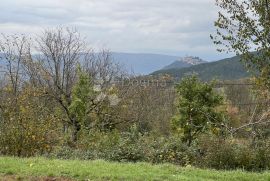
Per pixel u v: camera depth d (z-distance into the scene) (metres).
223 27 10.86
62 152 16.05
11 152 16.00
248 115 29.36
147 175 9.88
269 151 14.55
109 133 21.05
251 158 14.39
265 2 10.45
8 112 17.17
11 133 16.08
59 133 19.78
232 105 33.72
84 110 24.80
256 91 11.37
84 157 15.36
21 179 9.43
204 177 10.45
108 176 9.66
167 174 10.24
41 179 9.45
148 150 16.47
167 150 16.25
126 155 15.60
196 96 23.73
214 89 24.39
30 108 18.34
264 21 10.51
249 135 15.90
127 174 9.88
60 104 26.31
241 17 10.69
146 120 30.06
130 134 20.75
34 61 28.19
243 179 10.42
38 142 16.52
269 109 14.75
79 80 25.22
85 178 9.59
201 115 22.23
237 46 10.75
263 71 10.52
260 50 10.57
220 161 14.56
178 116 23.05
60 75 27.59
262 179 10.51
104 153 16.03
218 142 15.10
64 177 9.65
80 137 21.53
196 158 15.48
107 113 26.81
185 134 22.45
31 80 27.44
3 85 24.88
